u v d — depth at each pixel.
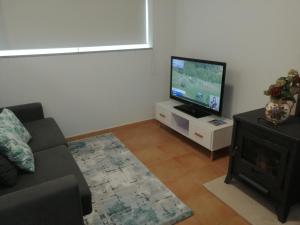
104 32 3.29
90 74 3.29
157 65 3.76
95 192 2.27
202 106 3.11
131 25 3.46
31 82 2.98
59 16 2.96
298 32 2.22
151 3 3.45
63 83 3.16
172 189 2.33
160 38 3.65
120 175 2.53
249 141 2.19
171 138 3.38
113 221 1.94
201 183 2.42
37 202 1.30
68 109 3.28
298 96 2.13
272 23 2.41
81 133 3.46
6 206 1.23
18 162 1.76
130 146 3.16
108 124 3.63
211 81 2.88
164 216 1.99
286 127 1.93
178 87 3.44
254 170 2.12
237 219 1.97
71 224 1.45
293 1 2.21
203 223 1.94
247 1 2.61
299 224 1.91
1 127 1.93
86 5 3.07
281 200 1.92
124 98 3.64
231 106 3.01
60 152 2.14
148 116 3.93
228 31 2.88
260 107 2.68
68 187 1.37
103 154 2.95
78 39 3.14
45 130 2.55
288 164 1.83
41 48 2.97
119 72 3.49
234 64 2.89
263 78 2.60
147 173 2.57
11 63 2.82
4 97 2.89
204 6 3.15
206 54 3.26
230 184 2.39
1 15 2.69
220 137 2.74
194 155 2.94
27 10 2.79
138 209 2.06
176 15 3.66
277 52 2.42
